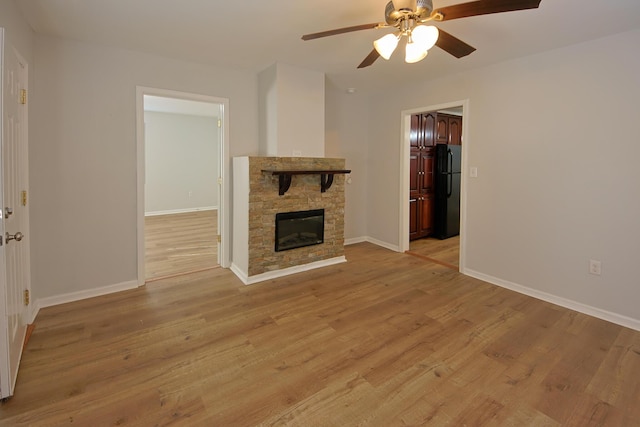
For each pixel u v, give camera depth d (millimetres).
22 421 1605
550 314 2803
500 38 2680
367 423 1626
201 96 3486
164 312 2787
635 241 2553
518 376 1983
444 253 4652
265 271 3596
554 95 2936
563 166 2916
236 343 2326
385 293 3227
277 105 3521
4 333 1701
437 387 1887
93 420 1622
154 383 1899
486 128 3477
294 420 1642
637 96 2488
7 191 1806
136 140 3186
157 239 5438
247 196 3414
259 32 2668
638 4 2119
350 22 2480
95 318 2662
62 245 2906
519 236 3268
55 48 2764
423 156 5285
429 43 1771
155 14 2359
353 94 4914
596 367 2070
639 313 2551
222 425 1605
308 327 2557
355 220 5195
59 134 2822
